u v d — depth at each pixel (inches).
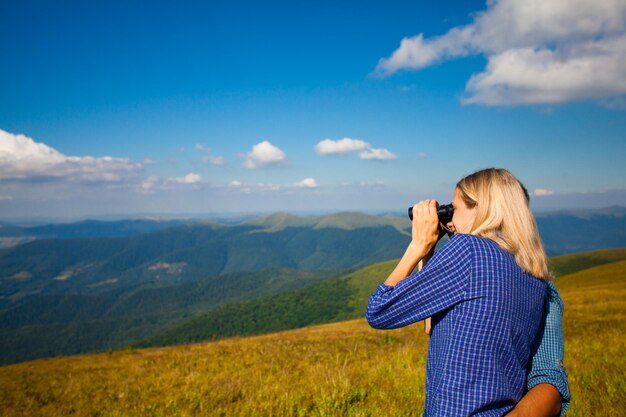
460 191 78.1
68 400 311.4
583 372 229.3
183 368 447.2
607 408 159.2
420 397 193.5
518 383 61.1
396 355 353.7
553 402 63.2
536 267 64.9
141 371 455.5
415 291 63.6
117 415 230.8
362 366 311.6
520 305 60.9
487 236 68.4
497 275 60.3
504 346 58.9
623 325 584.1
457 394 59.2
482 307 59.5
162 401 247.4
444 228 77.9
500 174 73.1
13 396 355.3
